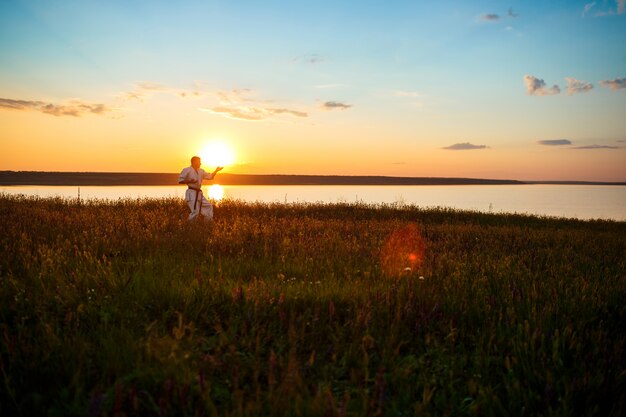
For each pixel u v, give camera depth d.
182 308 4.48
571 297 5.12
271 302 4.59
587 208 60.94
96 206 15.67
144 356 3.37
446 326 4.25
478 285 5.61
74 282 5.02
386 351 3.66
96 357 3.36
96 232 8.20
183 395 2.81
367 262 7.13
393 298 4.81
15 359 3.19
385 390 3.01
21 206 13.48
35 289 4.74
